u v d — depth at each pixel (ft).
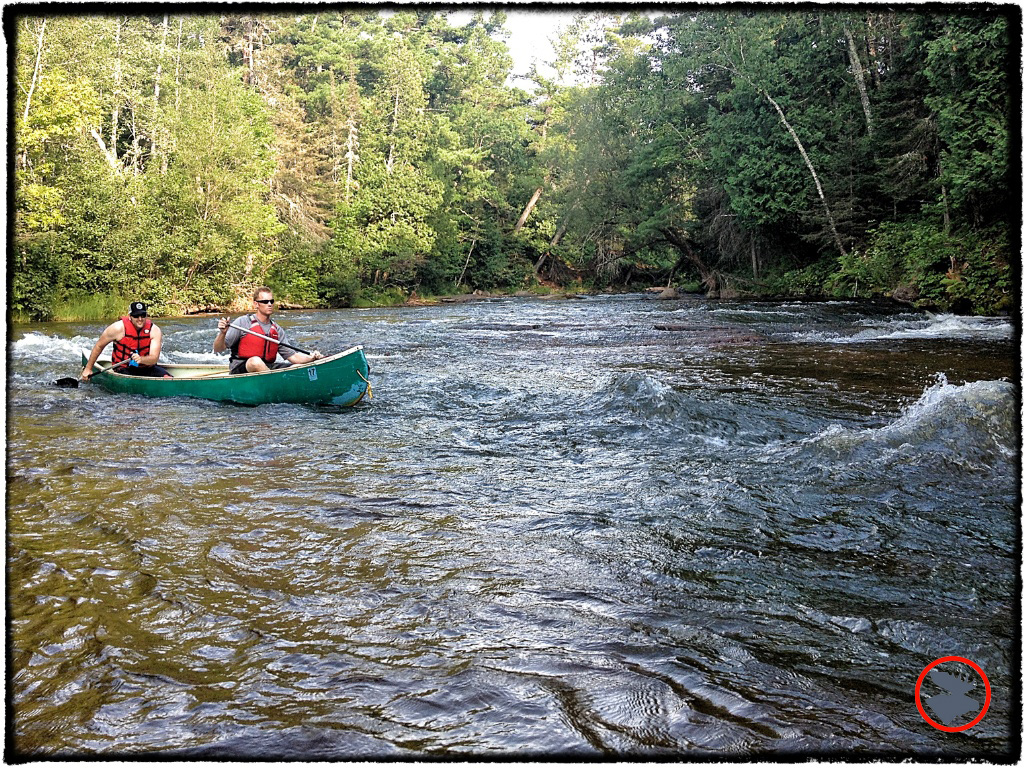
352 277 112.78
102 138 112.88
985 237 64.54
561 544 12.36
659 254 143.23
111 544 12.01
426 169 135.03
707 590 10.57
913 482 15.47
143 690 7.80
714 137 96.48
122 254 79.66
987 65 62.08
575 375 31.96
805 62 90.27
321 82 157.79
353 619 9.53
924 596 10.41
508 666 8.36
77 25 82.99
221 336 27.12
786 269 99.04
